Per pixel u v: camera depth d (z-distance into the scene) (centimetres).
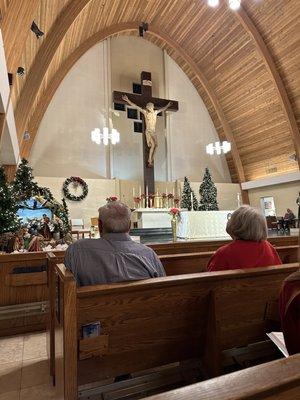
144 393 121
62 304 118
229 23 909
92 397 114
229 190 1186
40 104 924
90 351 112
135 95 984
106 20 930
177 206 966
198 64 1098
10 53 456
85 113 1030
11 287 252
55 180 943
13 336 242
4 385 170
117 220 149
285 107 906
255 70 954
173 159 1141
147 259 150
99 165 1030
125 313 118
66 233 555
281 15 798
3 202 437
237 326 136
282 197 1062
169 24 1023
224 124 1135
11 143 603
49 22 617
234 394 41
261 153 1094
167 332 127
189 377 131
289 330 80
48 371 186
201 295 129
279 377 45
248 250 157
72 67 1028
